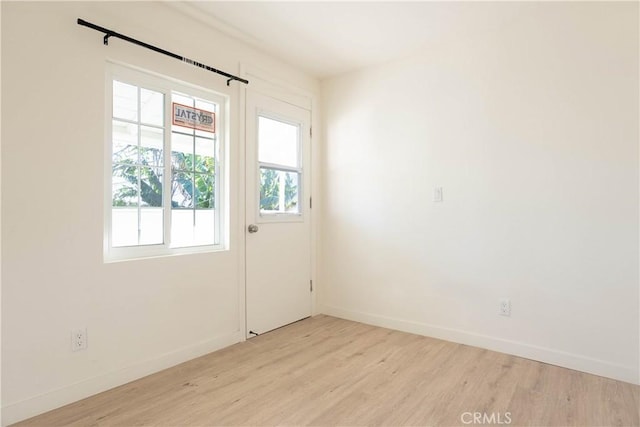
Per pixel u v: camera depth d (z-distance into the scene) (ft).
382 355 8.30
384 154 10.52
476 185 8.84
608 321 7.18
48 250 5.89
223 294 8.80
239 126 9.25
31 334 5.71
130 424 5.53
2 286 5.43
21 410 5.59
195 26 8.17
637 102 6.89
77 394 6.20
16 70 5.54
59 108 6.00
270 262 10.16
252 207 9.61
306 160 11.44
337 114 11.60
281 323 10.50
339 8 7.71
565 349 7.64
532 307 8.05
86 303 6.35
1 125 5.40
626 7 6.97
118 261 6.79
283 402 6.20
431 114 9.59
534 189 8.02
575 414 5.83
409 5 7.56
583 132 7.43
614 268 7.13
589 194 7.38
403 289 10.15
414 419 5.70
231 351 8.55
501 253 8.48
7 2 5.47
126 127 7.11
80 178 6.26
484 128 8.71
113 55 6.70
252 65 9.56
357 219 11.13
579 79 7.47
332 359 8.07
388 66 10.44
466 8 7.67
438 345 8.95
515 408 6.01
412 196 9.94
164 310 7.54
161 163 7.72
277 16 8.02
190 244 8.32
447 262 9.32
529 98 8.07
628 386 6.77
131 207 7.20
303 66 10.85
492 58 8.58
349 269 11.34
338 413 5.87
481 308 8.78
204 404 6.13
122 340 6.84
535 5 7.57
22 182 5.62
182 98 8.13
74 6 6.19
